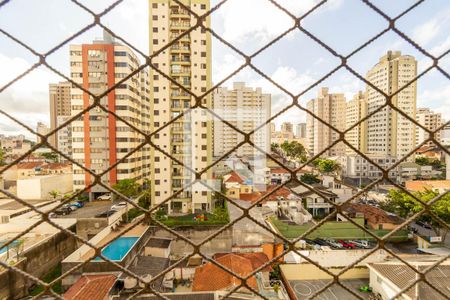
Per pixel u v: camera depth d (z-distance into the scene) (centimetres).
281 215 2461
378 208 2623
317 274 1393
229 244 1769
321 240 2011
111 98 3028
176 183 2578
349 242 1989
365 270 1407
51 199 2703
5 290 1272
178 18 2516
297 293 1273
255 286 1066
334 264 1484
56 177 2941
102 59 2988
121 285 1226
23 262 1400
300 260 1466
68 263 1309
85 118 3009
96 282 1127
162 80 2458
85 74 2983
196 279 1195
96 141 3044
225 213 2238
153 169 2536
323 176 3641
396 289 1112
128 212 2266
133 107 3241
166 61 2459
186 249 1786
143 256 1496
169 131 2506
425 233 2066
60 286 1435
